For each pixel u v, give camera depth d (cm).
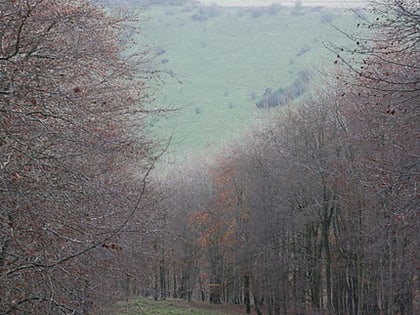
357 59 2367
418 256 2052
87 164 1409
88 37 1603
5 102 1105
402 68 1588
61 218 1200
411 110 1595
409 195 1583
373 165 2016
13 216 1137
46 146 1227
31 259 1145
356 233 3297
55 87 1224
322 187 3619
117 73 1875
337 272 3969
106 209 1485
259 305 4694
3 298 1111
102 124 1645
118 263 1809
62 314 1183
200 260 5719
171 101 3812
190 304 5241
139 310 3791
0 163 1097
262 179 4044
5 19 1131
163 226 2802
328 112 3647
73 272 1253
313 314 3888
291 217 3800
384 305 3419
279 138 4019
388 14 1433
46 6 1326
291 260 3978
